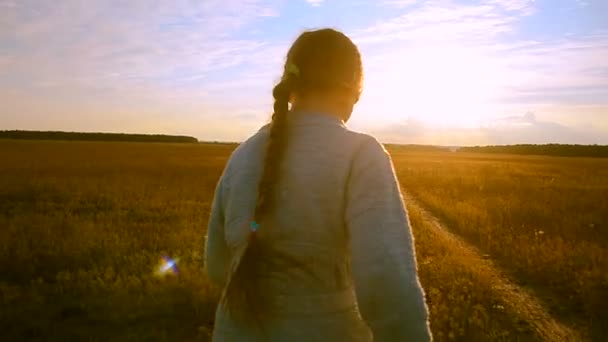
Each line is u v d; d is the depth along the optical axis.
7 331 5.41
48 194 17.66
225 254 1.65
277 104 1.43
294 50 1.47
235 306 1.37
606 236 10.99
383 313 1.21
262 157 1.48
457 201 17.09
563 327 5.84
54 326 5.55
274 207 1.36
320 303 1.35
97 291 6.57
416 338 1.19
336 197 1.35
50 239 9.40
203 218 12.75
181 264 7.81
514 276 7.92
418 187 23.05
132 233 10.12
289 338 1.33
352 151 1.38
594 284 7.02
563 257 8.62
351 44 1.46
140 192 18.38
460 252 9.27
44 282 7.16
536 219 13.17
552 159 83.38
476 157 87.38
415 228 11.77
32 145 81.19
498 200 17.30
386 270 1.21
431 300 6.45
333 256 1.37
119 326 5.64
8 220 11.71
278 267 1.35
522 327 5.81
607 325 5.80
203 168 33.31
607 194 20.72
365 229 1.27
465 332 5.41
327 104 1.46
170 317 5.89
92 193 17.98
